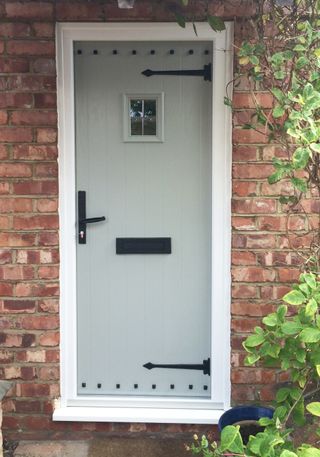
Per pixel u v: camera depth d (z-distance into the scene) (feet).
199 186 10.99
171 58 10.80
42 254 10.64
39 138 10.45
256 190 10.41
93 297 11.27
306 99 7.10
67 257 11.00
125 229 11.13
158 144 10.99
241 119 10.29
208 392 11.28
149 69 10.82
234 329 10.67
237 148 10.36
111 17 10.29
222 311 10.90
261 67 8.86
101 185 11.06
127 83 10.87
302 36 8.34
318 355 7.24
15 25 10.27
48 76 10.34
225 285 10.83
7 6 10.18
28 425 10.95
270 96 10.14
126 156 11.02
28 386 10.87
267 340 7.73
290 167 7.68
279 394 8.03
